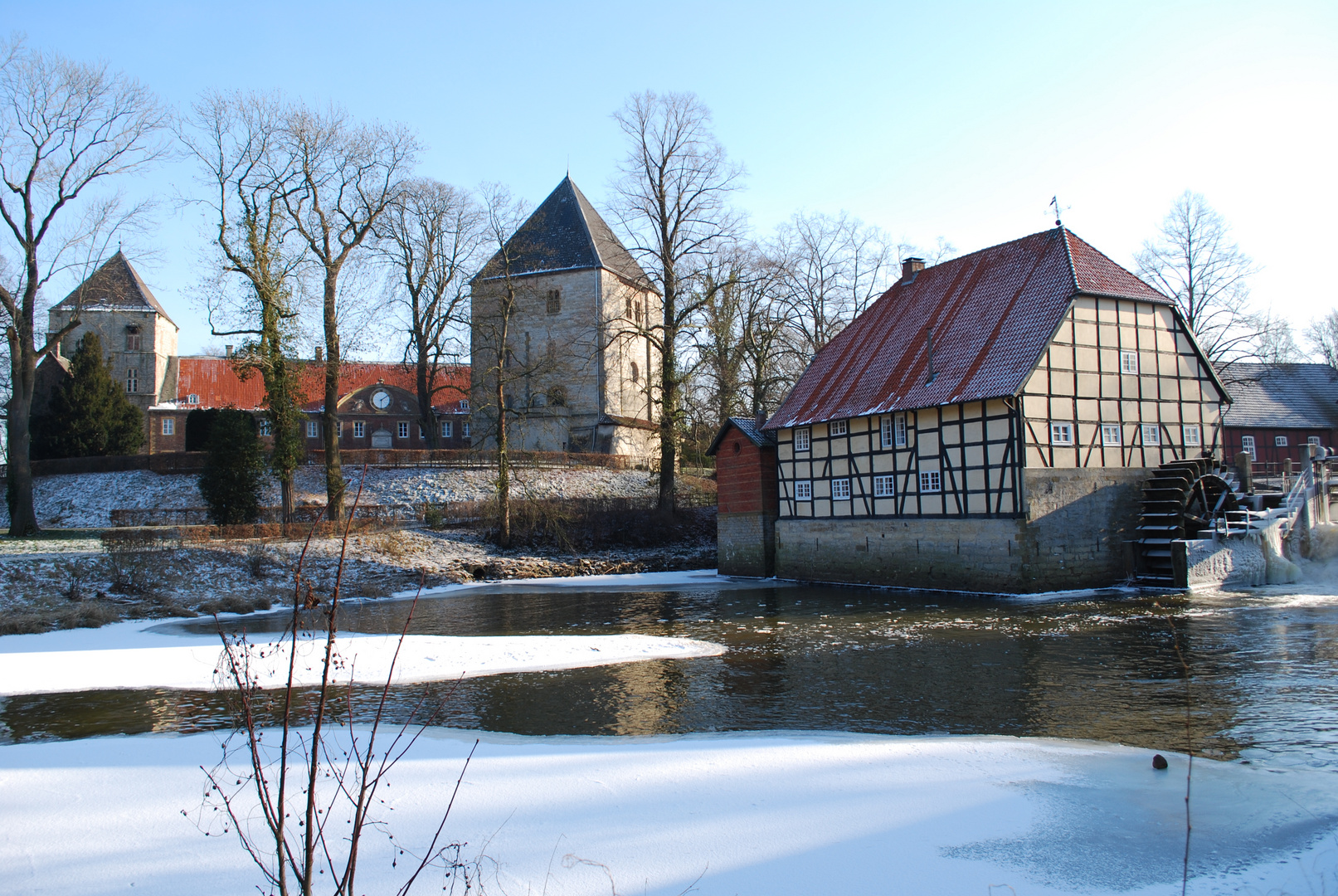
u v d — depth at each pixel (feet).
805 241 157.17
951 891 19.98
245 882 20.80
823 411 99.76
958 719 37.32
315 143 109.70
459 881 20.51
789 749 32.30
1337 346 202.69
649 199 132.26
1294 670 44.60
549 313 172.96
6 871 21.77
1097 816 24.90
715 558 127.95
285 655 55.36
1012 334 83.97
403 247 156.66
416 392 201.98
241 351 109.29
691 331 129.08
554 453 151.43
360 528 113.09
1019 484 77.97
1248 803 26.02
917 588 87.81
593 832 23.81
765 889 20.10
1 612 72.28
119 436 157.07
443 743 34.14
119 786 28.66
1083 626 60.54
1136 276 89.04
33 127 98.12
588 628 68.33
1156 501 81.56
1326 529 92.89
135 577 84.69
